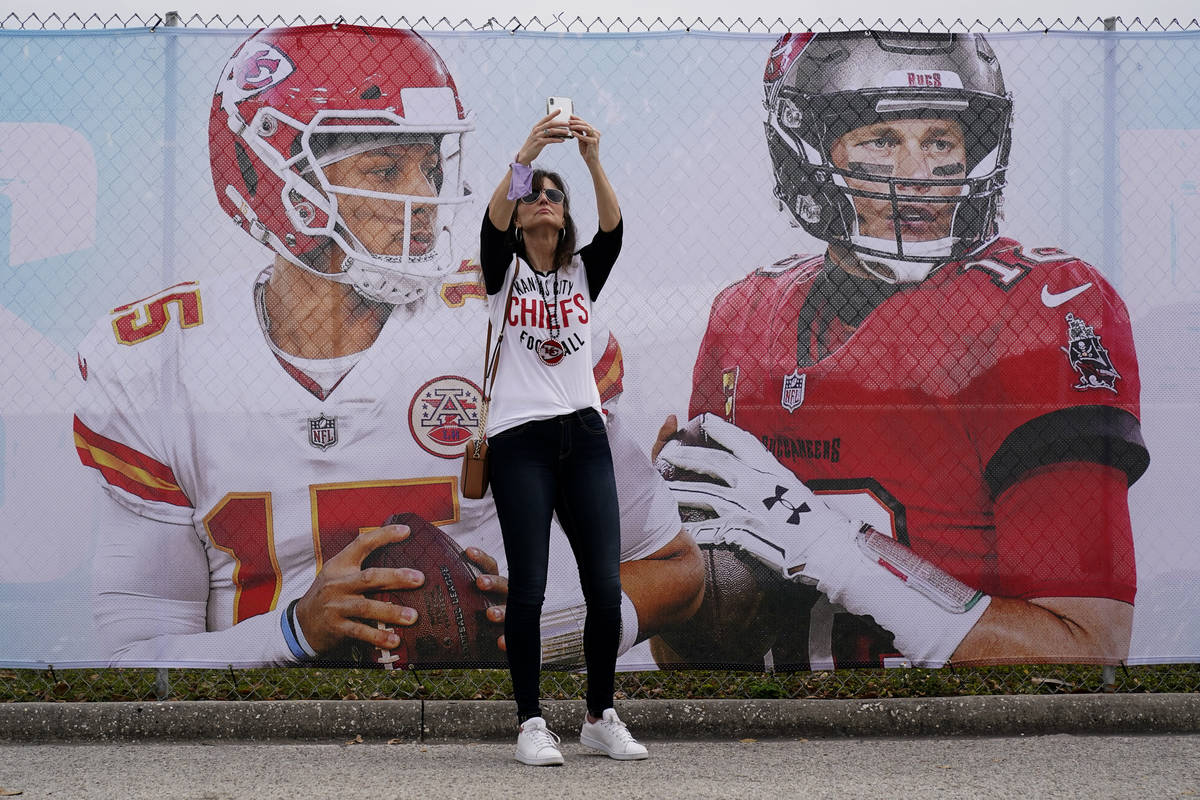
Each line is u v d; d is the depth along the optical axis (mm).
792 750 3430
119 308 3754
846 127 3861
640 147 3822
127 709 3576
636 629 3816
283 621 3773
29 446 3732
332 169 3795
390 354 3811
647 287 3822
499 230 3174
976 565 3857
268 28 3789
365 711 3609
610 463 3227
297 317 3789
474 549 3812
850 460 3852
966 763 3264
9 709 3555
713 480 3836
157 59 3762
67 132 3744
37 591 3730
